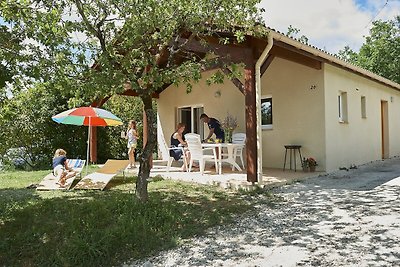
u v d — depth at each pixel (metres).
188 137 8.43
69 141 13.57
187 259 3.47
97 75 4.30
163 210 4.87
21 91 4.45
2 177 9.12
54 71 4.07
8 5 3.72
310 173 8.48
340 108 10.13
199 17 5.02
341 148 9.59
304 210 5.09
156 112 14.56
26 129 12.28
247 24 5.45
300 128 9.23
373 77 11.23
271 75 9.86
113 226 4.32
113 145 15.22
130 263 3.50
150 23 4.58
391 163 11.16
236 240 3.94
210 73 11.07
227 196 5.99
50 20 3.96
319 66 8.73
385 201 5.46
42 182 7.36
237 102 10.48
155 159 13.62
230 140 9.85
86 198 5.82
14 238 4.02
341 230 4.11
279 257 3.39
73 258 3.56
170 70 4.89
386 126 13.41
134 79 4.80
